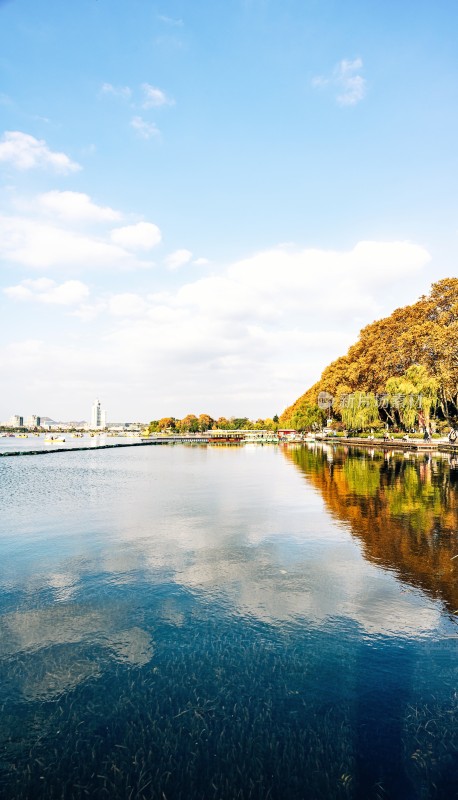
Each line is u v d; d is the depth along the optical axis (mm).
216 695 5676
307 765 4602
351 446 70000
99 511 17828
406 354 63531
